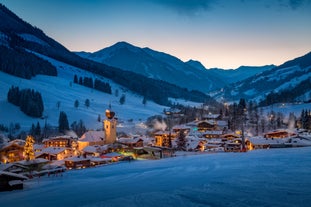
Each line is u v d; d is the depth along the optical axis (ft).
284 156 220.23
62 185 165.48
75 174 217.97
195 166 202.59
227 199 99.96
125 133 649.20
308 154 225.76
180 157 280.51
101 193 128.88
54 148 378.73
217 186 122.11
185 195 110.11
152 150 321.52
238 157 238.07
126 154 347.77
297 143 335.88
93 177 192.54
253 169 163.12
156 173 183.01
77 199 119.55
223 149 375.86
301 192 102.27
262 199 96.73
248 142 367.25
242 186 118.01
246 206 90.68
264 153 255.50
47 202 118.83
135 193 121.29
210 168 186.39
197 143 398.01
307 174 136.26
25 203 120.67
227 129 598.75
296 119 627.05
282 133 419.74
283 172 145.18
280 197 97.60
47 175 230.27
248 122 646.74
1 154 359.25
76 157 295.28
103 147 373.61
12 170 232.12
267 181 124.67
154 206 98.43
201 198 103.86
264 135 436.35
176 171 184.65
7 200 131.54
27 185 176.24
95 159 305.32
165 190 122.62
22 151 371.15
